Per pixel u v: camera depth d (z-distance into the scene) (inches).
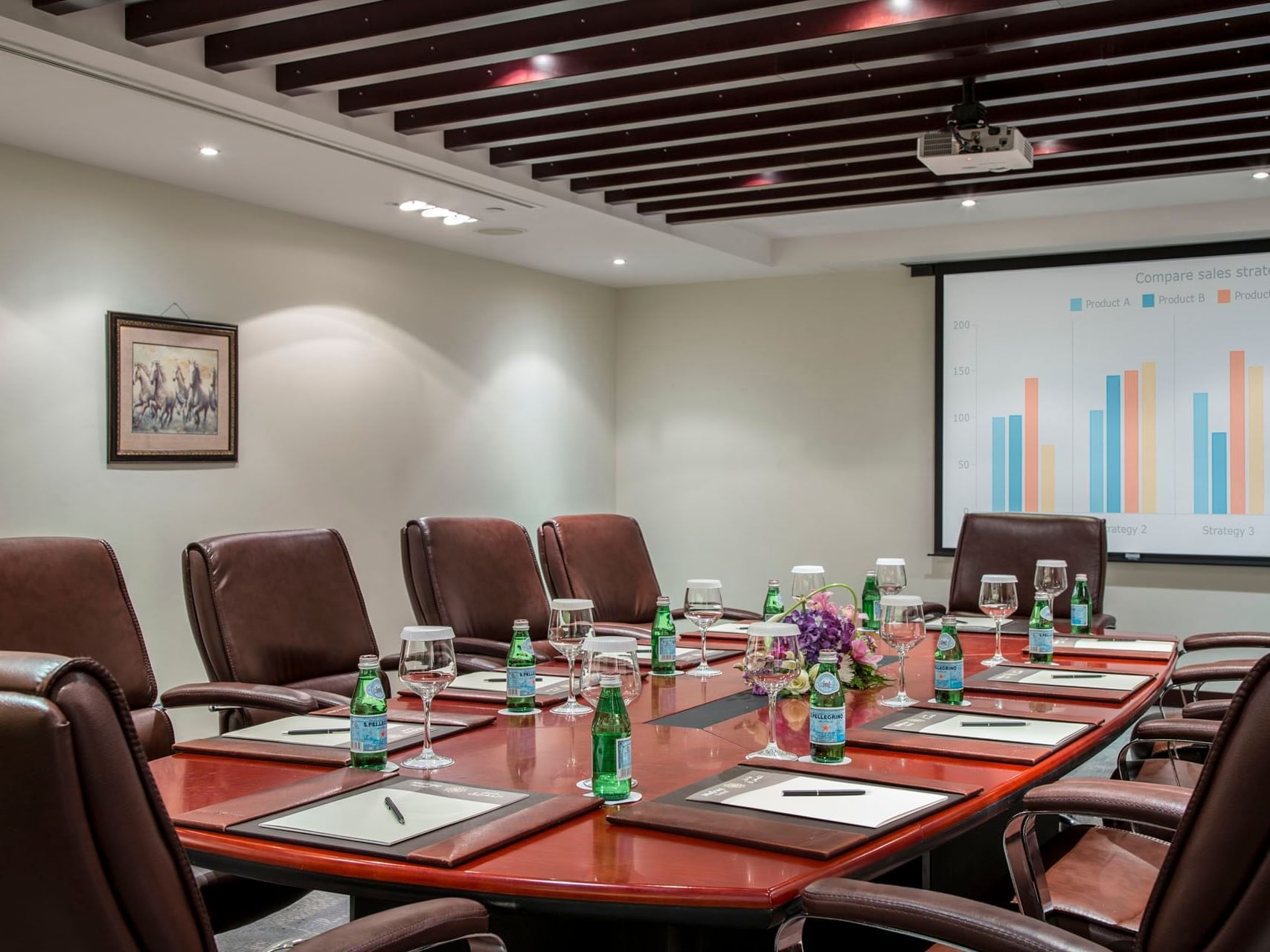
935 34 137.6
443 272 251.9
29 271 173.3
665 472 305.9
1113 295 255.6
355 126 163.9
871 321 281.3
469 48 139.4
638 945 74.9
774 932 82.4
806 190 213.2
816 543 287.4
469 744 91.2
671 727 98.8
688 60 139.0
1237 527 246.2
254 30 139.5
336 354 225.8
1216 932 57.4
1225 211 236.5
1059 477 261.0
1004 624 173.0
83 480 181.0
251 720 121.9
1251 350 244.4
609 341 308.7
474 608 164.4
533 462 280.1
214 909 89.7
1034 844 79.1
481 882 60.3
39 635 111.4
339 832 66.8
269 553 134.9
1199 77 148.8
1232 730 56.3
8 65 136.1
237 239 205.9
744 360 295.9
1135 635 160.2
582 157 192.5
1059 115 164.2
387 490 237.6
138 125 160.1
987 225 255.1
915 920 57.4
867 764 85.0
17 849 46.2
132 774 47.3
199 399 197.5
